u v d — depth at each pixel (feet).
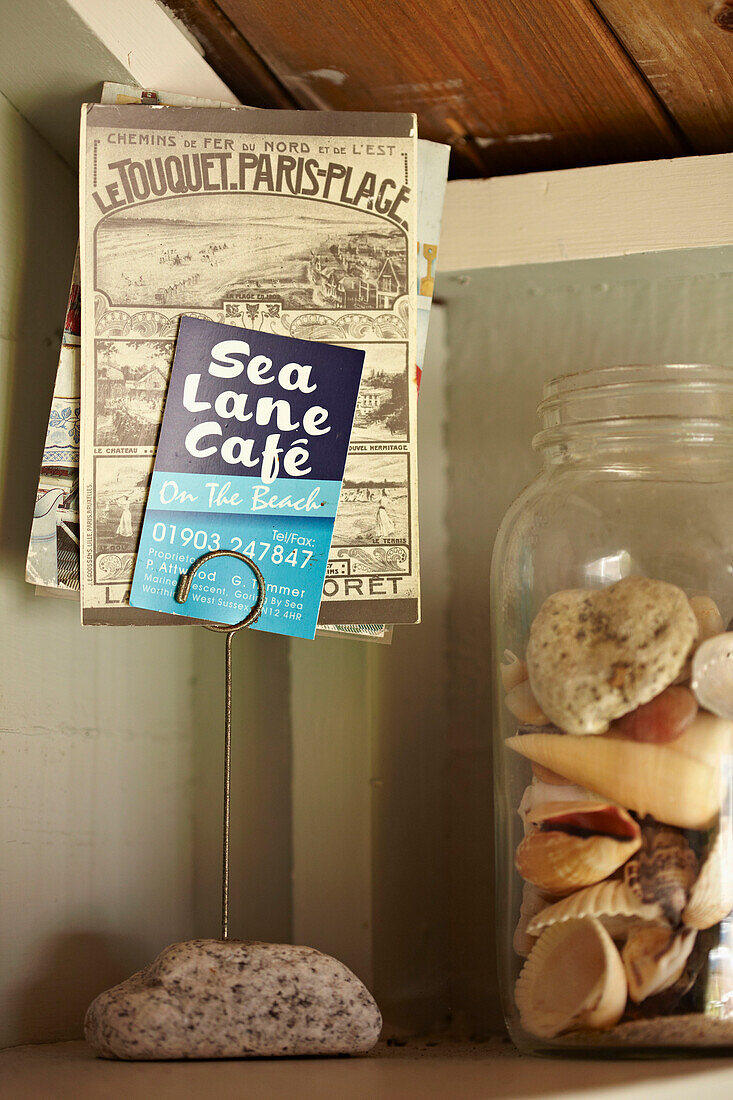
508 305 2.77
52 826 2.09
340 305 2.05
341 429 2.03
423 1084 1.56
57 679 2.14
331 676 2.58
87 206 2.00
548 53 2.30
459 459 2.77
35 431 2.19
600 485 2.07
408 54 2.34
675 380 2.07
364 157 2.09
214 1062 1.76
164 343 2.00
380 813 2.53
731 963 1.79
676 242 2.50
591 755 1.83
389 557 2.03
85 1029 1.82
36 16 2.02
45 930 2.04
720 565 1.97
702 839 1.80
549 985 1.85
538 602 2.02
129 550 1.95
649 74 2.34
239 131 2.06
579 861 1.82
